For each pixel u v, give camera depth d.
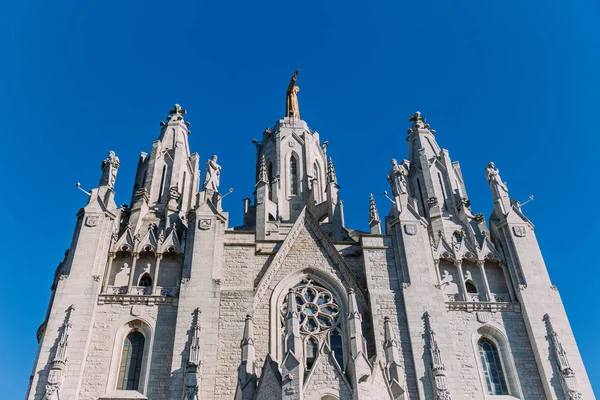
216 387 46.69
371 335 51.22
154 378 47.28
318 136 83.00
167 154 66.25
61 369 45.94
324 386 39.91
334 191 68.75
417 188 66.12
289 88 88.62
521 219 58.34
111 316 50.34
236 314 50.66
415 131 71.12
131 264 54.62
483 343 52.31
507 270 56.22
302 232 57.38
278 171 76.06
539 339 51.00
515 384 49.53
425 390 47.25
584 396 47.84
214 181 59.72
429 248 55.66
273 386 41.28
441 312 51.47
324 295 53.84
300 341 41.56
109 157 60.50
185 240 56.62
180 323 49.06
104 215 55.09
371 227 61.50
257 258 55.91
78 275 51.09
